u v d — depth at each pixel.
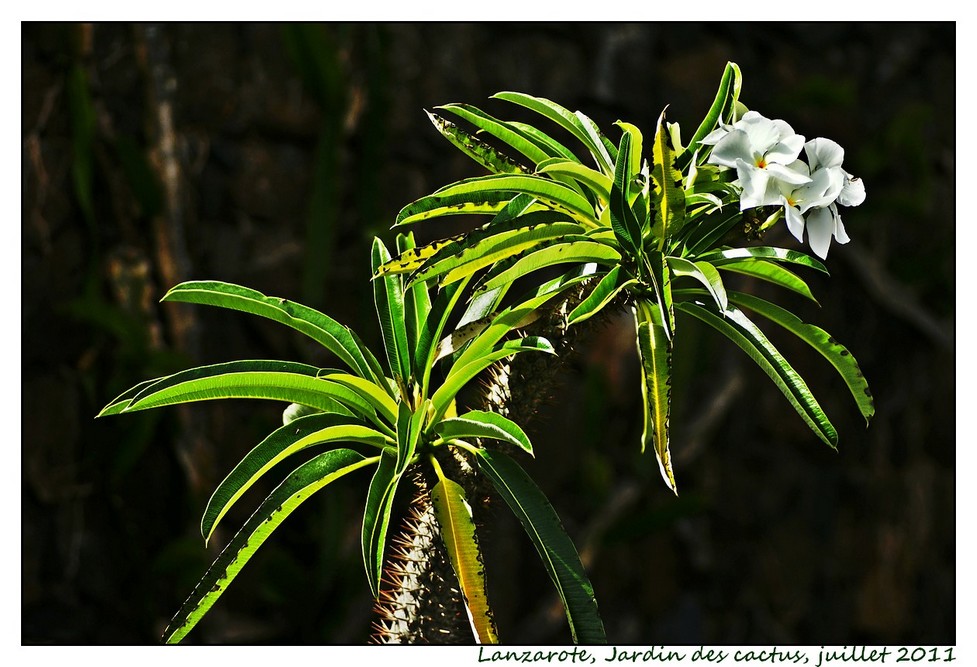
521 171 2.62
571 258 2.53
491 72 5.12
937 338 5.81
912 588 5.81
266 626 4.71
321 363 4.80
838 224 2.56
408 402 2.60
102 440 4.58
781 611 5.56
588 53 5.22
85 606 4.57
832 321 5.71
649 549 5.40
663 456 2.49
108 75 4.61
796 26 5.60
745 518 5.54
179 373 2.53
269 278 4.82
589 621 2.48
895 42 5.81
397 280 2.62
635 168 2.58
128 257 4.61
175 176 4.55
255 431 4.61
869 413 2.61
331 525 4.52
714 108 2.59
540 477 5.08
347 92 4.66
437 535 2.59
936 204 5.93
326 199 4.48
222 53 4.75
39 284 4.48
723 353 5.38
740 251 2.58
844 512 5.74
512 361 2.61
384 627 2.63
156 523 4.68
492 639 2.50
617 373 5.24
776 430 5.65
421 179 5.01
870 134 5.69
